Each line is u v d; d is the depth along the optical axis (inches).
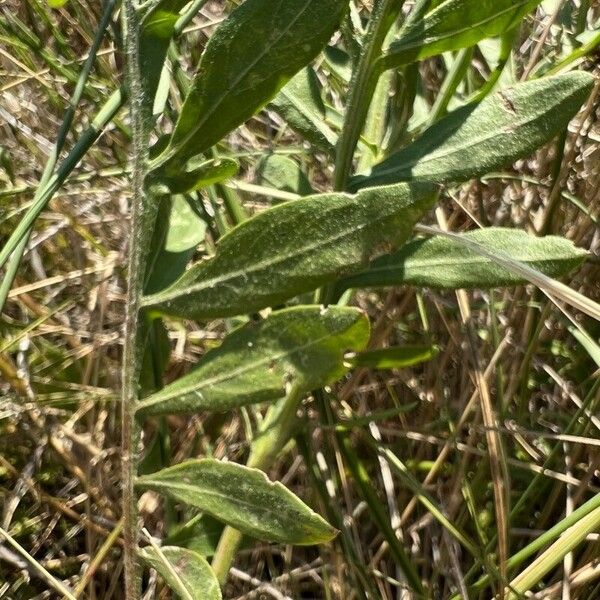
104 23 12.9
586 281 15.5
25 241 12.6
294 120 12.4
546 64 14.7
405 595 14.2
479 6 11.1
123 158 16.6
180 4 10.8
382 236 10.5
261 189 13.6
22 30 15.2
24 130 16.2
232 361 10.9
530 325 15.0
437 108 13.0
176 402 11.1
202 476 11.1
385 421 15.8
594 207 15.4
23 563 14.7
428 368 15.6
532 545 13.0
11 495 14.9
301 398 12.7
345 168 11.9
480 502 14.7
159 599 14.6
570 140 15.6
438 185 10.4
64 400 15.3
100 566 14.9
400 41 11.3
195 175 11.0
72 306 16.5
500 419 14.6
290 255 10.7
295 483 15.5
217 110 10.7
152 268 12.2
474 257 11.8
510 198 16.1
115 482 15.5
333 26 10.4
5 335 16.0
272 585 14.5
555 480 14.8
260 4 10.3
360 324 10.4
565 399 15.4
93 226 16.9
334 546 13.9
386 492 15.2
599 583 14.1
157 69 11.0
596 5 16.1
